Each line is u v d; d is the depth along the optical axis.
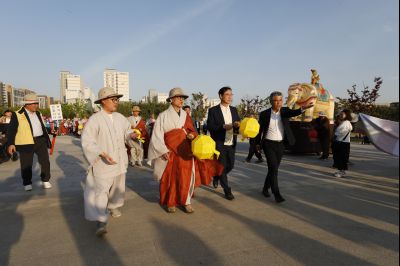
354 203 5.42
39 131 6.41
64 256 3.47
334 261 3.34
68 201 5.58
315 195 5.94
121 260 3.38
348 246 3.70
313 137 11.85
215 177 6.45
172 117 4.93
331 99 12.64
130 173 8.33
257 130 5.17
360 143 18.48
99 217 3.93
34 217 4.75
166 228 4.27
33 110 6.36
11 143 6.08
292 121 12.11
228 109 5.71
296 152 12.16
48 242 3.84
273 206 5.25
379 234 4.05
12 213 4.93
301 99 11.52
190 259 3.39
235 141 5.71
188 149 4.85
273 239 3.90
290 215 4.79
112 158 4.13
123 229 4.23
